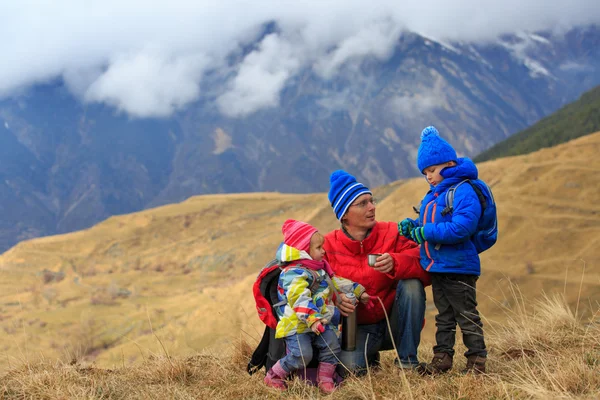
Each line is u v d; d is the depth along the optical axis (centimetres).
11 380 491
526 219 9662
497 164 13088
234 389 480
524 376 433
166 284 16500
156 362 545
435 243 470
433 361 494
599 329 527
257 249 18575
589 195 10138
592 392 375
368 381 462
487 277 6216
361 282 511
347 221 529
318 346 489
